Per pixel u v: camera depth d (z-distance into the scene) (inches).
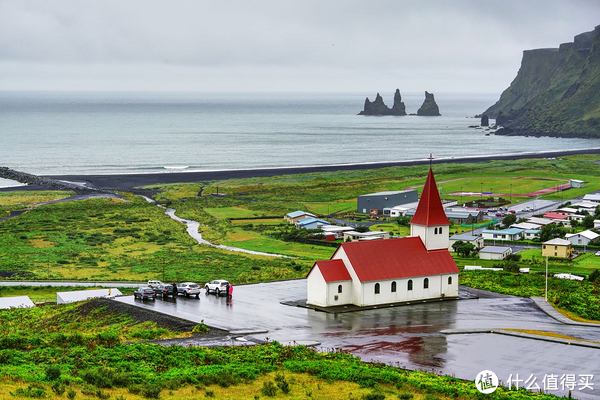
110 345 2751.0
